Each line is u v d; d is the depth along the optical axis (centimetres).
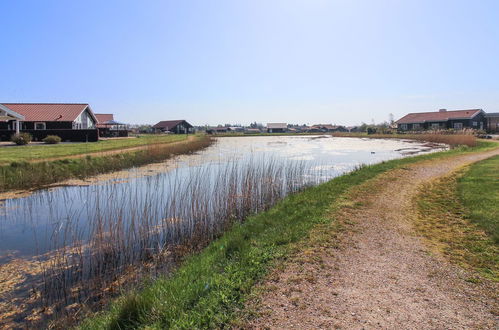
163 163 2066
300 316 330
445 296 369
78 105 3641
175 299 365
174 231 759
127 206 999
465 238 557
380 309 342
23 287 515
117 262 602
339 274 428
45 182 1381
